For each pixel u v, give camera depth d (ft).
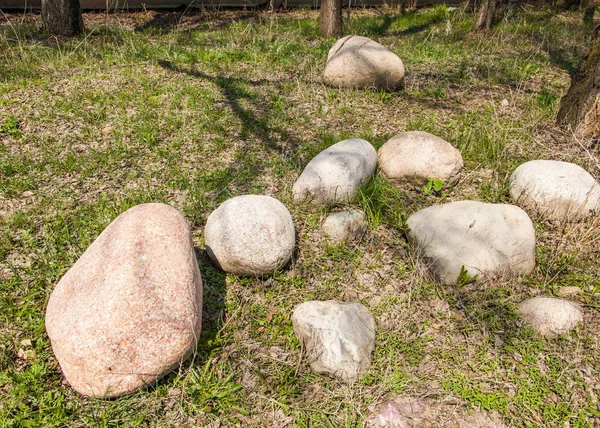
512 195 16.07
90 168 16.74
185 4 41.47
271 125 20.06
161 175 16.83
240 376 10.82
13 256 13.28
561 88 25.04
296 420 10.00
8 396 10.01
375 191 15.52
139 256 9.93
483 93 24.07
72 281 10.27
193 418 9.95
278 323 12.04
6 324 11.48
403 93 23.75
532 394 10.55
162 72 24.53
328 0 32.94
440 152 16.39
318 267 13.58
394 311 12.45
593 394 10.64
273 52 28.50
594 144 19.21
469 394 10.52
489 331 11.98
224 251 12.50
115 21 36.94
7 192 15.39
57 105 20.34
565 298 12.91
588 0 44.86
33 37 29.07
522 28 36.22
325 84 23.91
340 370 10.69
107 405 9.84
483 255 13.11
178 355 9.87
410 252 13.96
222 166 17.43
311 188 15.06
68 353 9.38
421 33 35.70
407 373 10.98
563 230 15.06
